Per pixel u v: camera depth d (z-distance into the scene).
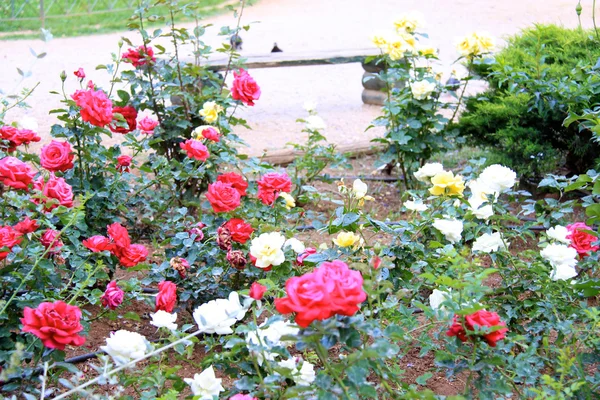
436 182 3.22
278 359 2.58
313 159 5.34
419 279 3.48
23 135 3.49
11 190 3.25
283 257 2.85
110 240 3.21
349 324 1.98
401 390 2.58
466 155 6.43
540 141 5.36
